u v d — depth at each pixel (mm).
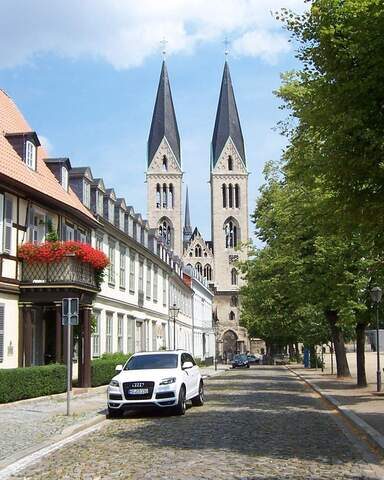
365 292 26375
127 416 17922
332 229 13359
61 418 16391
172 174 122562
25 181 23688
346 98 10328
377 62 9812
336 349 36719
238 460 10227
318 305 28766
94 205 33156
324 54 10695
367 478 8930
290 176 15305
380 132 10367
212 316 111938
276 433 13578
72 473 9398
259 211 37094
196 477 8883
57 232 27094
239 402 21828
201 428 14453
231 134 125938
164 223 122062
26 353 23234
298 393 26766
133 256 40906
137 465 9875
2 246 22188
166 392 17375
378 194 11031
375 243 11953
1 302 22062
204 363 72250
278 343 84375
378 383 24938
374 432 12969
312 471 9398
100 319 32562
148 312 45344
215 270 123750
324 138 11617
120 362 31078
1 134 25656
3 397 19172
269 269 33500
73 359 28312
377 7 9695
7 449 11586
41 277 23547
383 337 84312
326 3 10906
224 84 126875
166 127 123375
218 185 125312
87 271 25547
